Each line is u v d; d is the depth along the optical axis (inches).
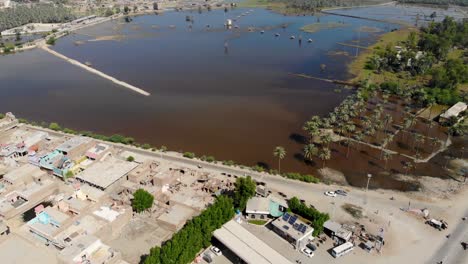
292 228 6619.1
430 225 7042.3
